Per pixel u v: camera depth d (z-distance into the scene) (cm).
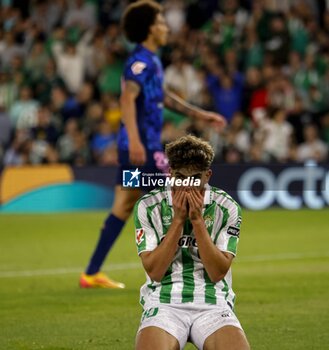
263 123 4488
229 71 4797
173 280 1359
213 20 5219
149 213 1381
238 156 4359
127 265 2736
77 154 4534
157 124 2328
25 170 4378
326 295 2192
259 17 5041
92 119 4616
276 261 2777
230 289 1383
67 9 5409
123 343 1725
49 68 4906
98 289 2308
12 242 3294
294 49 5028
